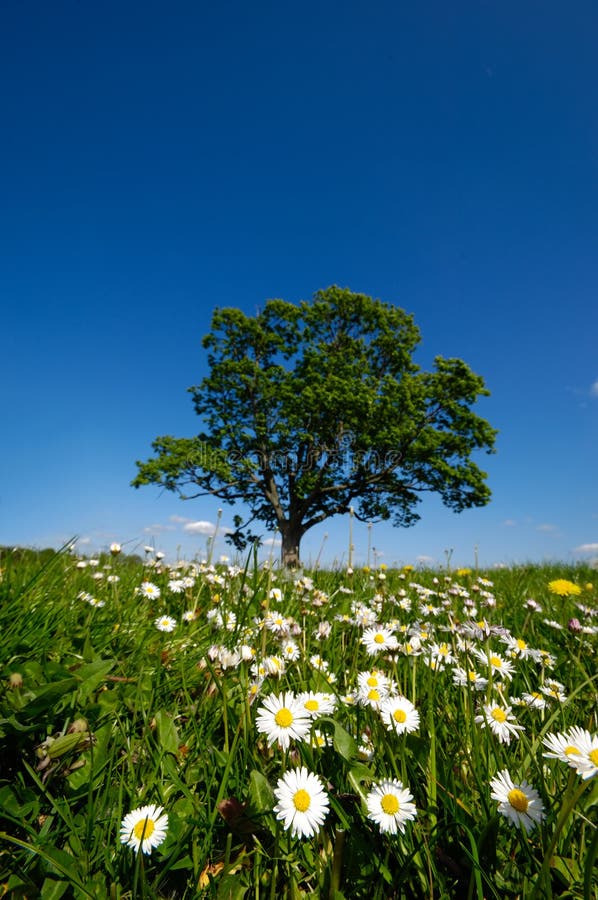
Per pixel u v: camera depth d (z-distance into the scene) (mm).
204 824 1183
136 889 1058
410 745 1380
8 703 1432
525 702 1770
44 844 1116
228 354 30766
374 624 2076
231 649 1737
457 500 28578
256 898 1027
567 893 967
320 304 30703
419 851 1093
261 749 1474
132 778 1329
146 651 2174
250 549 1931
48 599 2436
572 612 3633
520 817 1056
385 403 27812
